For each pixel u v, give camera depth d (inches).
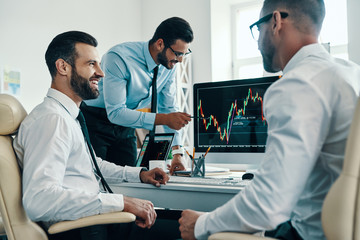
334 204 31.9
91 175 59.2
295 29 42.0
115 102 84.0
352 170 31.4
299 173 34.2
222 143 78.4
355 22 146.6
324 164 37.3
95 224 50.3
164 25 84.6
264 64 47.4
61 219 50.5
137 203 55.0
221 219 37.9
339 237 31.9
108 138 92.7
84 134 61.5
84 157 58.2
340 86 35.9
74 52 59.1
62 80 59.4
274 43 43.6
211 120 79.8
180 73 175.2
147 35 200.4
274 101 36.9
